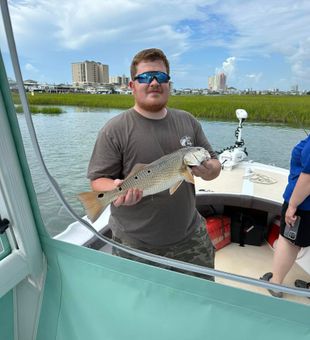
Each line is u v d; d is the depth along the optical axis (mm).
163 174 1378
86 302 1041
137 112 1466
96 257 969
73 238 1604
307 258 2328
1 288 975
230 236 2764
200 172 1485
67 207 961
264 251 2658
